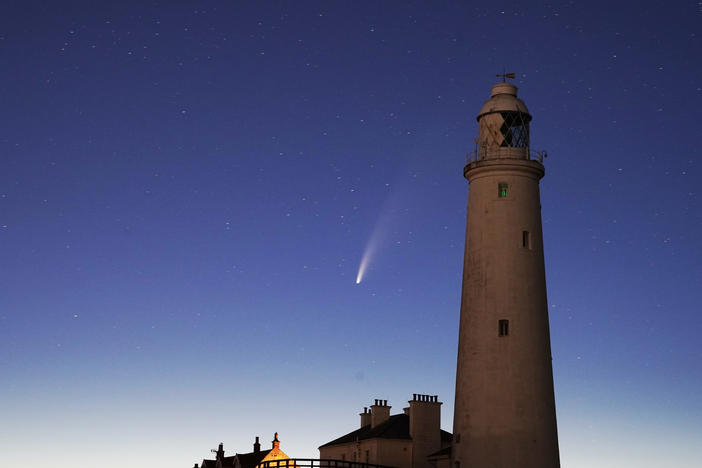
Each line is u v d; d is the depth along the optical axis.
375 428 72.50
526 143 58.78
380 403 74.06
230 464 86.81
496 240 56.81
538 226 57.78
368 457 68.81
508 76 61.44
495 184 57.66
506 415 54.44
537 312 56.28
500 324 55.75
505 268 56.38
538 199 58.31
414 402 68.81
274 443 80.12
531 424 54.41
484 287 56.59
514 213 57.09
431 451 68.50
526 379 54.97
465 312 57.56
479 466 54.47
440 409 69.75
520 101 59.81
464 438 55.75
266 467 62.72
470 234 58.19
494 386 55.03
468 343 56.78
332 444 77.25
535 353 55.56
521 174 57.59
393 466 67.06
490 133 58.84
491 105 59.44
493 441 54.34
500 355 55.31
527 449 54.00
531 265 56.75
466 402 56.12
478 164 58.09
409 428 69.25
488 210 57.41
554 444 55.09
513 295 56.00
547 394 55.50
